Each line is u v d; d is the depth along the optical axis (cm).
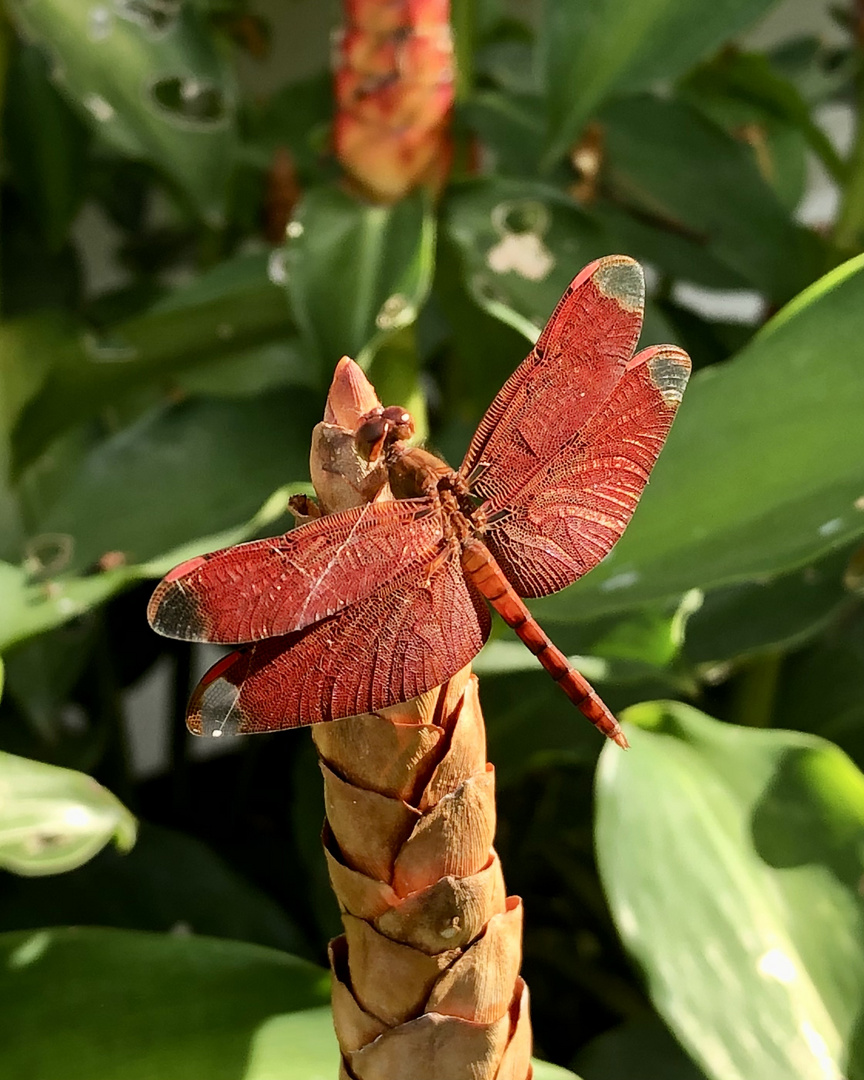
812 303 14
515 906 10
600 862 12
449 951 9
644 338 17
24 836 12
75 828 12
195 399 17
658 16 16
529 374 11
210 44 18
